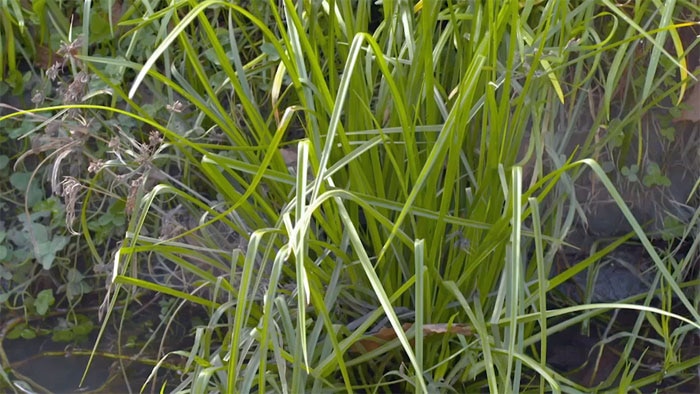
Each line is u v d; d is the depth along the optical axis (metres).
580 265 2.05
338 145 2.05
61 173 2.25
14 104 2.27
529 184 2.22
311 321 2.03
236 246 2.18
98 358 2.25
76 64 2.19
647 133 2.26
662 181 2.23
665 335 2.10
